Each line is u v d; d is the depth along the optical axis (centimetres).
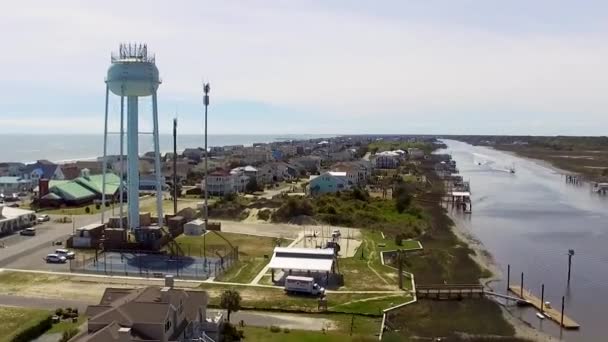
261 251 8350
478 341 5359
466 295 6694
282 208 11119
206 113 10438
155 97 8938
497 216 13088
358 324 5391
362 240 9306
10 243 8688
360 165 18538
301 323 5353
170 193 14925
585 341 5425
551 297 6825
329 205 11506
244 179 15825
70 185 13200
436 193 16150
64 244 8638
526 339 5434
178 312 4462
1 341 4525
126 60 8669
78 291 6200
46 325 5003
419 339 5344
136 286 6384
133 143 8875
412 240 9719
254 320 5394
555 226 11831
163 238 8719
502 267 8275
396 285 6788
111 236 8350
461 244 9831
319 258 7056
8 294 6056
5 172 17162
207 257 7925
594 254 9188
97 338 3678
